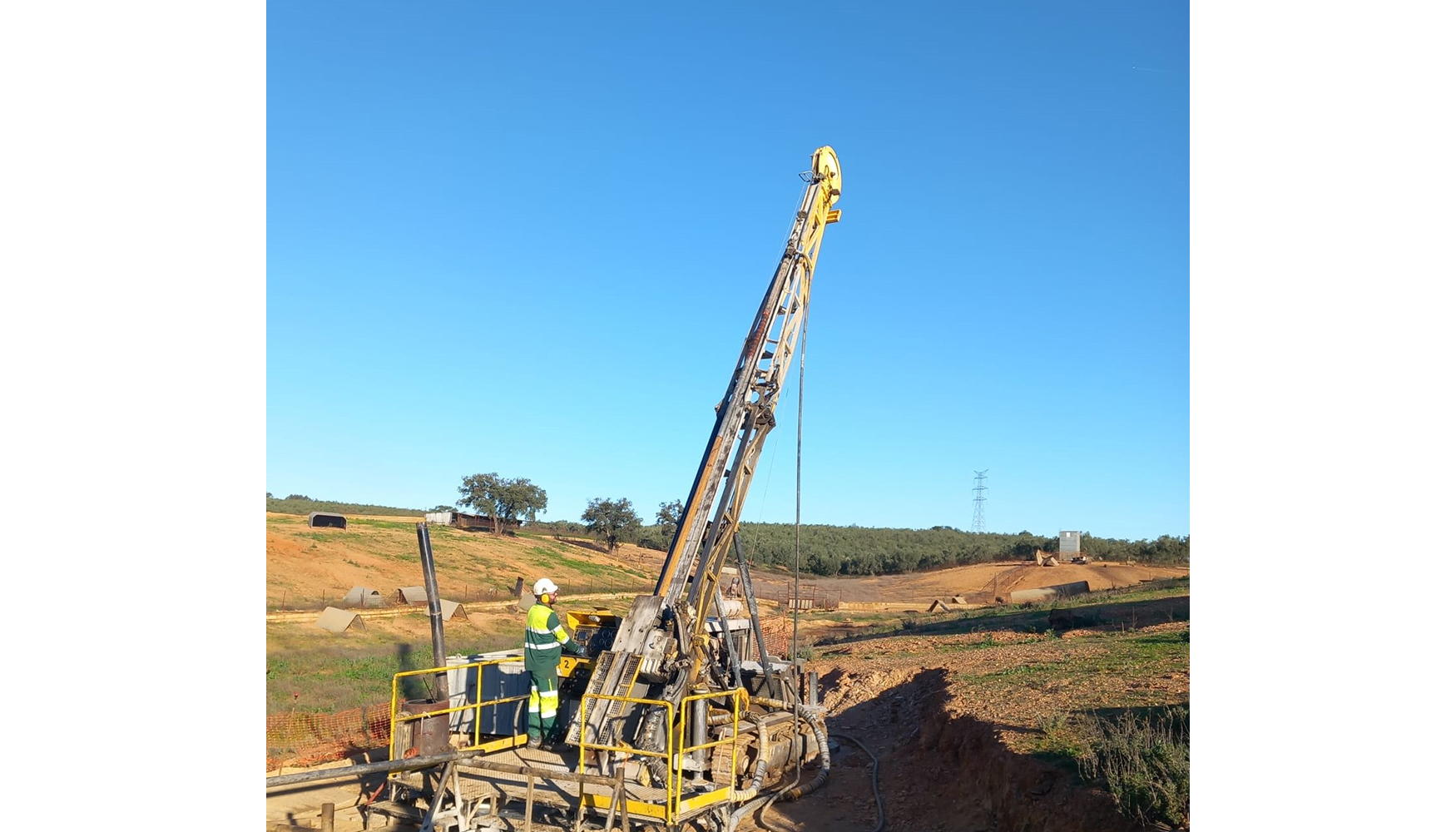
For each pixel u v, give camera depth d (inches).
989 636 1198.9
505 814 392.8
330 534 1963.6
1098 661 683.4
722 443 508.1
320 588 1517.0
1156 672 584.4
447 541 2265.0
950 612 2015.3
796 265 567.2
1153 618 1167.0
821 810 522.3
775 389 551.5
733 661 514.9
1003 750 463.2
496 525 2773.1
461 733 499.5
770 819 499.2
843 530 4466.0
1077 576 2760.8
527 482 2962.6
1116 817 351.9
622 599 1971.0
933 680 774.5
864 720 783.7
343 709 676.7
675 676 476.1
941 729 590.2
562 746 457.7
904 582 3105.3
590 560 2578.7
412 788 421.1
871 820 503.2
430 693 489.1
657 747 446.9
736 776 528.4
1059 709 516.1
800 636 1635.1
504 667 520.7
